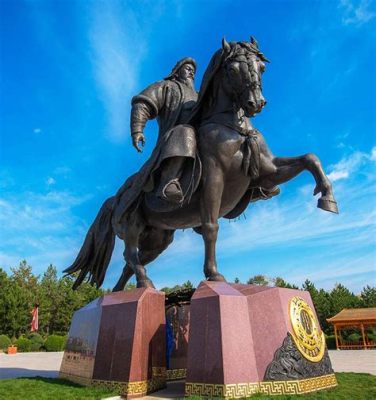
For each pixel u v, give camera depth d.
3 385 5.20
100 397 4.41
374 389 4.66
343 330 27.52
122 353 4.88
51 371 8.97
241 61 4.77
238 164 4.94
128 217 5.90
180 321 6.10
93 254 6.83
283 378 4.25
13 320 32.69
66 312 37.22
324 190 4.58
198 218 5.35
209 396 3.98
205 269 4.87
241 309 4.39
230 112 5.02
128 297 5.27
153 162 5.15
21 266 41.69
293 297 4.89
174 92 5.80
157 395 4.66
